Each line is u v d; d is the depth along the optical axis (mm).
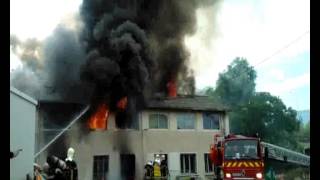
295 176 25172
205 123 30609
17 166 13484
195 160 29406
